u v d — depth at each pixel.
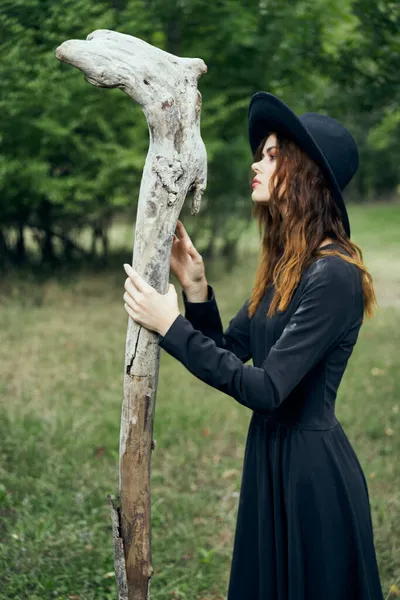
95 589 2.62
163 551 2.95
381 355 6.00
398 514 3.25
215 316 1.93
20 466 3.58
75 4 5.27
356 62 6.27
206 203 9.98
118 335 6.43
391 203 25.48
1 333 6.33
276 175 1.75
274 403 1.58
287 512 1.73
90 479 3.55
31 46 5.37
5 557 2.73
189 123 1.64
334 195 1.74
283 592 1.75
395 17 5.68
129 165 7.57
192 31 7.52
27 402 4.59
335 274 1.65
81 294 8.16
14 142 7.38
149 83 1.60
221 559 2.94
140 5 6.94
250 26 7.14
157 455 3.95
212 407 4.62
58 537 2.93
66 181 7.73
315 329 1.63
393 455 3.96
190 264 1.90
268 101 1.72
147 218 1.64
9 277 8.76
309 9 6.56
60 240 10.15
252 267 10.75
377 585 1.79
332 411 1.79
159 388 4.99
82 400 4.68
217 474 3.74
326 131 1.79
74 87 6.95
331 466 1.73
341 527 1.72
